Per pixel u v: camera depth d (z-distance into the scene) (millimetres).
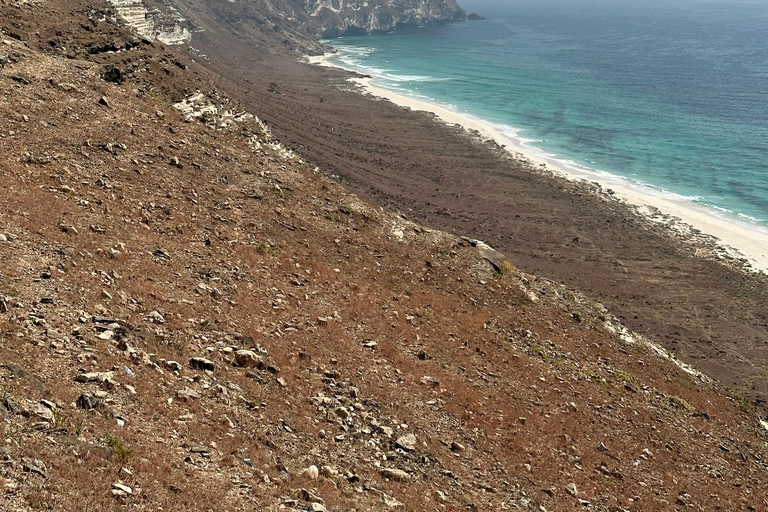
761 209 68562
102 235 22281
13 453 10422
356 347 22594
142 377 15188
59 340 15047
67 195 24328
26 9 47562
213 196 30859
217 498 11906
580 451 21891
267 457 14438
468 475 17984
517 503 17453
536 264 52594
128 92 38531
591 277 51625
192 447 13508
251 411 16328
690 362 41000
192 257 24094
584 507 18703
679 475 23141
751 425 31844
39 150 27062
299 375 19031
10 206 21125
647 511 19781
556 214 63906
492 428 21141
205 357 17734
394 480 16188
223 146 37438
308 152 67312
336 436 17062
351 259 30859
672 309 48125
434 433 19422
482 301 32281
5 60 34000
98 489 10594
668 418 27672
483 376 24766
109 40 47031
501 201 66062
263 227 29922
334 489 14414
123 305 18297
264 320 21500
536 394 24922
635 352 34656
